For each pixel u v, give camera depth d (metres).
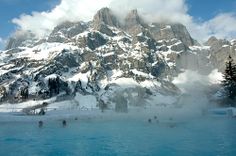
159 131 45.69
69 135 43.62
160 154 30.31
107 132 46.09
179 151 31.19
